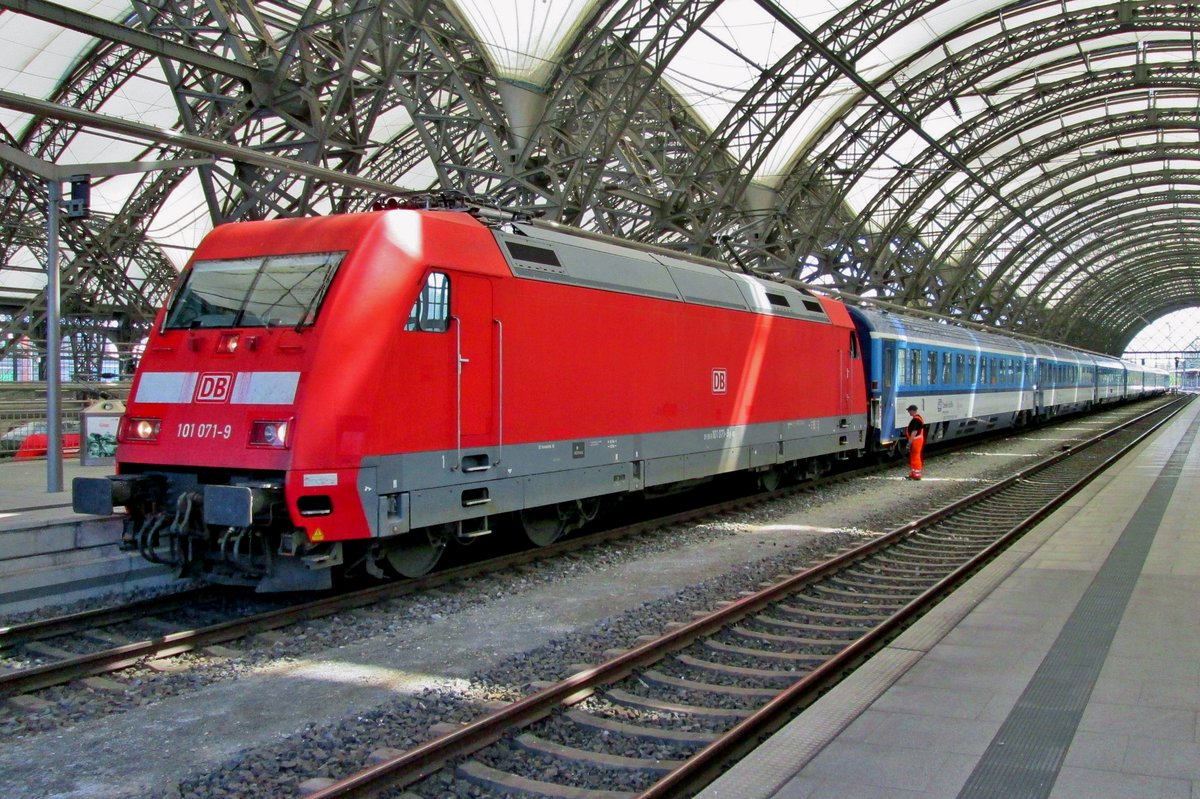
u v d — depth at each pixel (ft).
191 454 31.19
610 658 26.17
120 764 19.47
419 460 32.73
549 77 103.40
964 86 146.72
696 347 50.31
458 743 19.17
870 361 80.69
